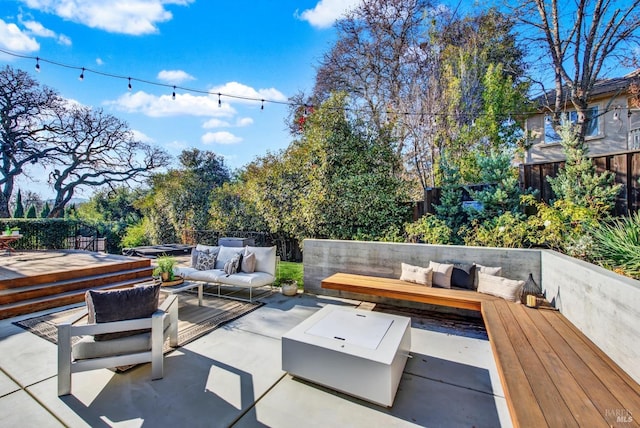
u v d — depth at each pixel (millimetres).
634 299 1991
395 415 2244
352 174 7332
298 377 2699
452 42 9047
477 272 4094
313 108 7914
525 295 3496
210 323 3971
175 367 2893
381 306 4727
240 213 9516
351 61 10938
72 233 11148
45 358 3061
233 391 2520
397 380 2516
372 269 4961
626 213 4664
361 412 2275
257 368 2879
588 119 8156
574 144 5359
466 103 8070
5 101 13609
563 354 2312
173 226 12023
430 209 6590
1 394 2459
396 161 7758
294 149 8125
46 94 14148
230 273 5105
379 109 9672
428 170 8602
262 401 2395
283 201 8164
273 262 5375
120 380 2664
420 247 4637
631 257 3246
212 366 2912
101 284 5535
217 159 15875
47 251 8398
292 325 3938
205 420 2176
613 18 7645
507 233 4883
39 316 4266
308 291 5461
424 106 8414
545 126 9664
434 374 2801
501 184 5660
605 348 2332
